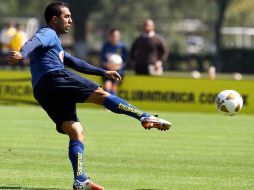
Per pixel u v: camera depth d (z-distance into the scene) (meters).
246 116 62.19
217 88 65.19
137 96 66.25
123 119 56.22
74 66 27.12
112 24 155.00
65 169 31.48
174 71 145.38
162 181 29.03
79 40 148.38
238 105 29.73
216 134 46.78
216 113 65.06
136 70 65.81
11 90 67.38
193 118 58.69
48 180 28.67
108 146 39.50
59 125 25.78
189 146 40.31
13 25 112.62
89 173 30.69
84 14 153.12
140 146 39.84
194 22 182.62
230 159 35.62
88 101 25.50
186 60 146.12
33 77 25.64
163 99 66.00
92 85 25.45
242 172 31.75
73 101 25.58
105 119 55.91
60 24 26.12
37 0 181.00
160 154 36.88
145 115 25.00
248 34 149.50
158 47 64.94
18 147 38.19
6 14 183.75
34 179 28.83
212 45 169.75
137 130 48.28
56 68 25.38
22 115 57.41
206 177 30.22
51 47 25.47
